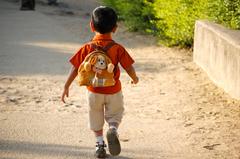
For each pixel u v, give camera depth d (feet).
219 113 50.75
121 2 116.88
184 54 86.02
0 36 98.84
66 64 74.84
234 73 55.83
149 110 51.96
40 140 41.06
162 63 77.92
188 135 43.45
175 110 52.01
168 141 41.75
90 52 35.24
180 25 87.20
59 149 38.96
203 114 50.44
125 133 43.78
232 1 69.77
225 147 40.32
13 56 78.84
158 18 102.12
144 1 105.81
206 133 44.09
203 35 71.87
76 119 47.85
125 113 50.55
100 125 36.83
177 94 59.06
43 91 58.49
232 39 58.80
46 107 51.78
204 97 57.57
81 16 144.77
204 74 69.82
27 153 37.81
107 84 34.81
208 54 68.44
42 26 116.06
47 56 80.23
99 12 35.32
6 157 36.78
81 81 34.91
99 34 35.68
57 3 172.24
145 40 101.60
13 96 55.42
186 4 84.48
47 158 36.88
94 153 38.27
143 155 38.11
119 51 35.50
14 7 160.35
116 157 37.42
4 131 43.11
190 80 66.44
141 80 66.28
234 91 55.93
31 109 50.67
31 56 79.56
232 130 45.03
